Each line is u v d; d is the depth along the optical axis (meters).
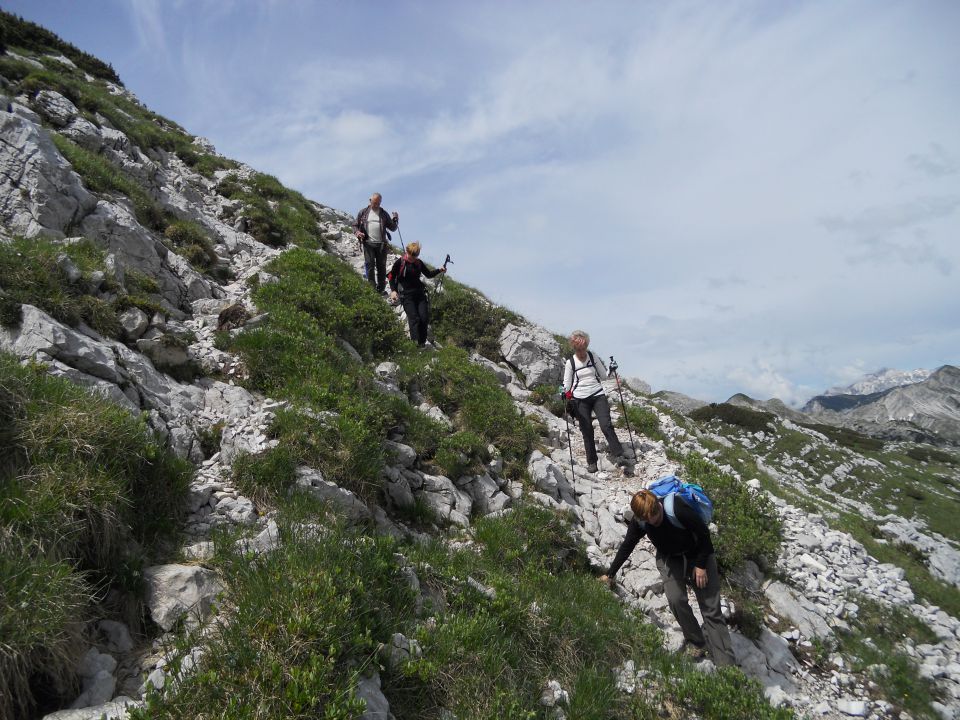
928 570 12.46
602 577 8.20
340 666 4.18
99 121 16.61
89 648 4.02
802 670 8.08
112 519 4.73
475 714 4.56
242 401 8.15
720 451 15.31
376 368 11.66
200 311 11.13
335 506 6.60
